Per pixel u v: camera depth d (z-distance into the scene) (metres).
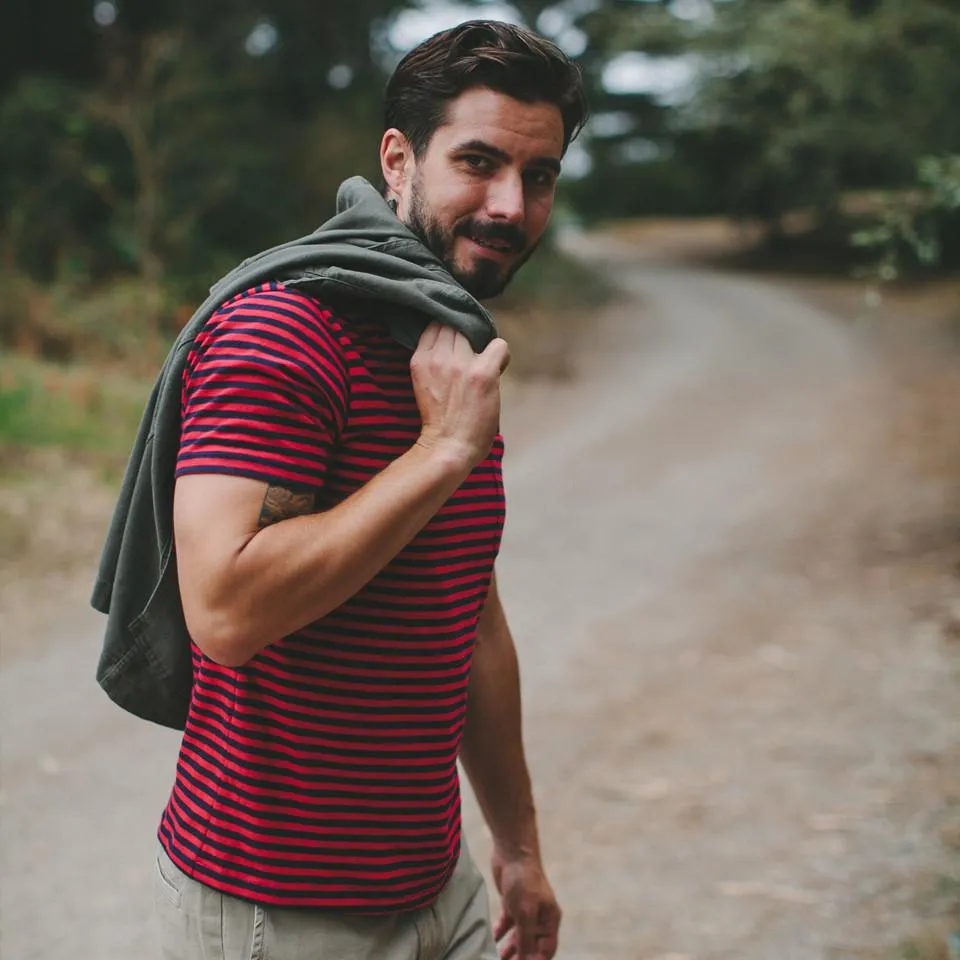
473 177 1.53
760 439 11.69
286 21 22.03
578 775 4.21
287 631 1.32
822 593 6.46
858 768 4.18
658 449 11.29
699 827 3.78
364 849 1.45
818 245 37.06
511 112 1.52
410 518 1.34
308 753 1.42
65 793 4.06
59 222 15.88
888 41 8.66
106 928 3.24
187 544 1.30
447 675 1.50
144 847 3.70
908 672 5.14
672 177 47.28
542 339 19.19
